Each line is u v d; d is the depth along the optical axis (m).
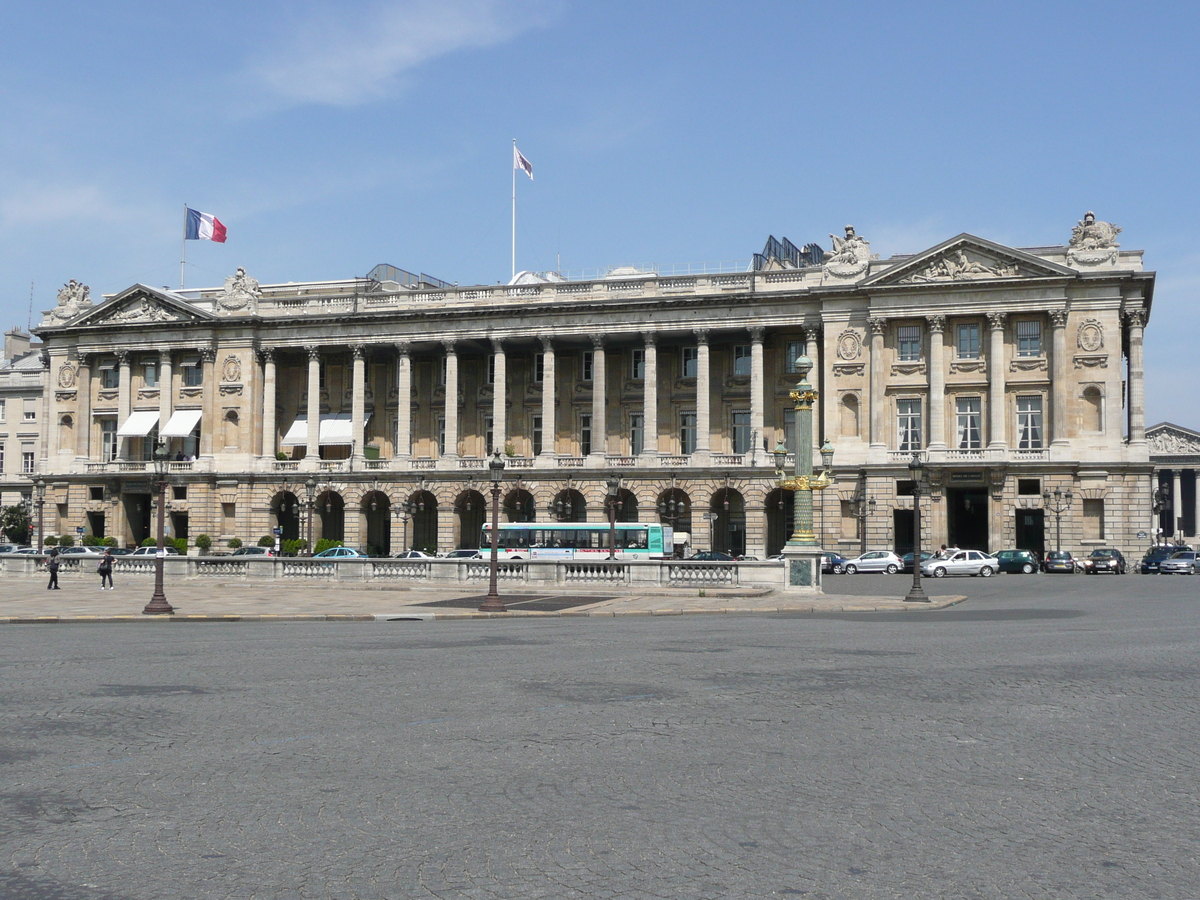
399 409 108.38
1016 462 91.12
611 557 71.00
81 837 11.21
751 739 16.05
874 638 32.19
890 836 11.27
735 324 100.25
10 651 28.92
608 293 103.94
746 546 99.19
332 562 66.19
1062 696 20.08
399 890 9.69
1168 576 82.06
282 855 10.62
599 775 13.80
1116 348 90.81
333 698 19.86
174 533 115.94
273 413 111.44
